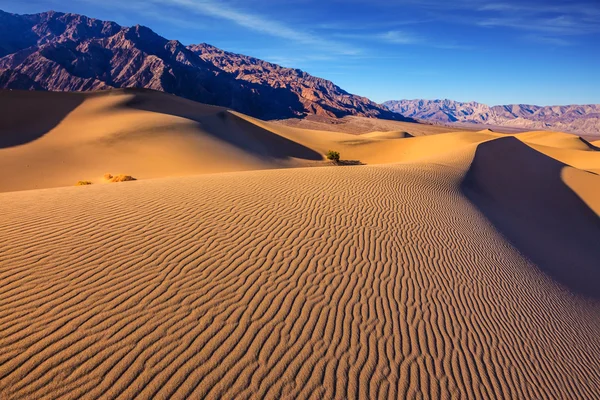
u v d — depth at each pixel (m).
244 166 37.84
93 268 6.38
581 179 30.89
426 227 11.01
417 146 60.44
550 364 6.27
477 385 5.25
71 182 27.50
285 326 5.63
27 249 6.76
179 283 6.29
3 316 4.92
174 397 4.14
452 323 6.58
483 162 27.80
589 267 14.49
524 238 14.59
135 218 8.89
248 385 4.47
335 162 52.41
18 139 39.12
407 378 5.07
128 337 4.87
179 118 50.41
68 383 4.08
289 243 8.51
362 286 7.16
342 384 4.75
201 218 9.36
